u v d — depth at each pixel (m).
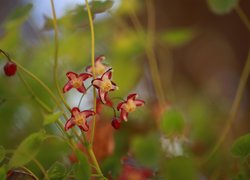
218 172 0.41
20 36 0.51
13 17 0.42
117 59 0.52
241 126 0.58
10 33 0.47
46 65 0.50
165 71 0.60
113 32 0.56
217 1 0.43
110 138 0.40
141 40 0.53
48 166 0.40
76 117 0.32
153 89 0.58
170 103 0.50
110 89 0.32
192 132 0.51
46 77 0.49
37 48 0.53
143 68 0.57
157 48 0.60
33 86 0.45
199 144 0.50
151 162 0.40
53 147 0.41
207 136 0.52
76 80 0.33
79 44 0.52
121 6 0.53
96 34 0.54
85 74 0.33
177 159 0.36
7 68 0.34
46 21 0.42
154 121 0.48
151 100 0.54
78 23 0.39
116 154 0.43
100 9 0.38
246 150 0.34
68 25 0.42
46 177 0.33
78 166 0.32
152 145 0.40
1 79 0.47
